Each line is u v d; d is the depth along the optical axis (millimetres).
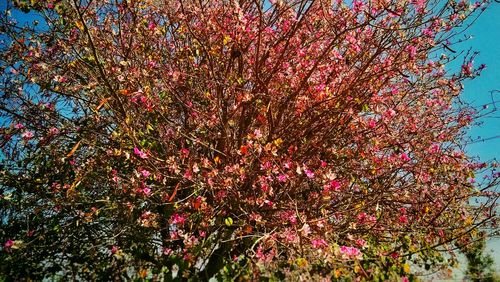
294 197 5906
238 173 5121
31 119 6184
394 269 4715
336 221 6055
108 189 5934
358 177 6164
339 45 5812
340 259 4258
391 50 6145
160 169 5629
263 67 6098
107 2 6012
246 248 5312
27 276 5141
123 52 5855
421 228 6051
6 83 6172
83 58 5547
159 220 5695
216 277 4363
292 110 6113
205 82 6074
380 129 6164
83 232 5879
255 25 6047
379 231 6117
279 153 5844
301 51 5891
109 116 5906
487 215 6238
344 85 6199
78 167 5773
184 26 5902
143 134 5363
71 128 5953
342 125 5867
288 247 4520
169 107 6277
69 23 5324
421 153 6359
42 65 5367
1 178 5820
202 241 4832
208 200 5652
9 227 5699
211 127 5840
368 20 5016
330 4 5879
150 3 5973
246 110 6074
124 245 5520
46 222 5789
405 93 6230
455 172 6441
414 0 5828
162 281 4750
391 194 6027
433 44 5617
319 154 5977
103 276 5312
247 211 5340
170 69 6113
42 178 5973
